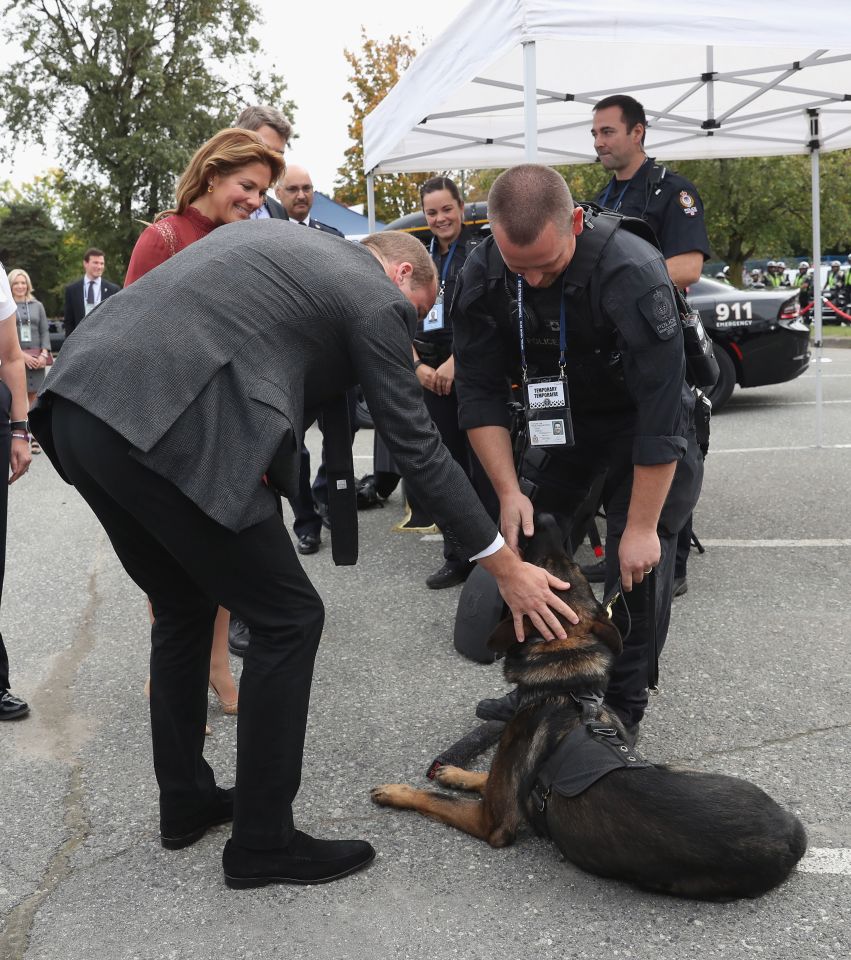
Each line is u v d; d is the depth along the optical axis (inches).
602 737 81.7
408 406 76.9
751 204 753.0
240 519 70.9
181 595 84.0
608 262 87.7
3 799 101.0
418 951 74.0
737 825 71.8
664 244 153.4
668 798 73.8
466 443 167.8
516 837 89.0
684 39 139.5
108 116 1075.3
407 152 264.8
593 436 105.2
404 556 184.1
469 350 102.4
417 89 183.2
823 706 113.0
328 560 183.0
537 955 72.9
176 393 70.2
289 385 73.4
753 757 101.7
